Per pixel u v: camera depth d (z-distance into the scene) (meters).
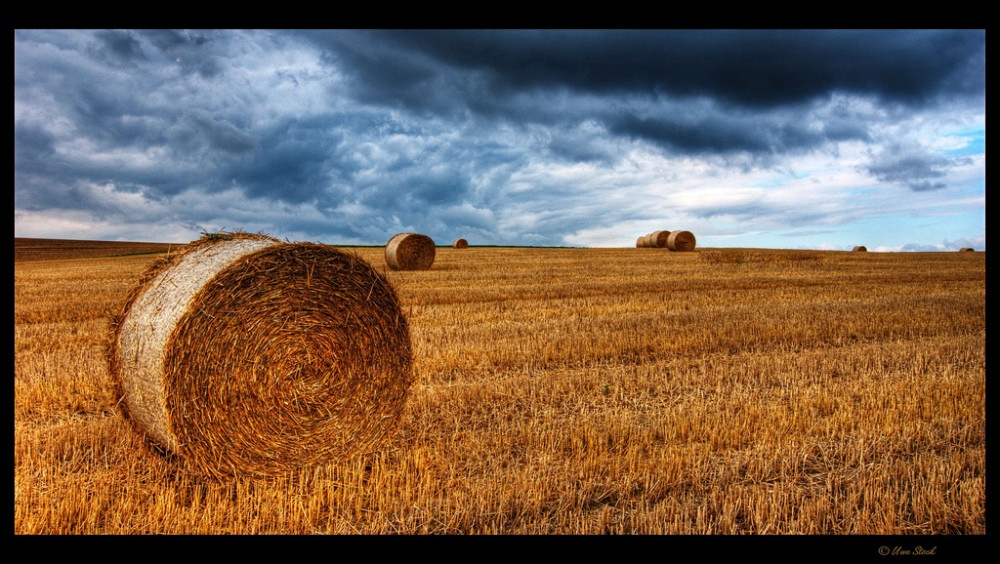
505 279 20.53
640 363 8.55
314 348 5.25
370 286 5.66
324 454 5.30
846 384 7.08
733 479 4.55
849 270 24.69
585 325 11.09
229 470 4.86
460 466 4.86
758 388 7.12
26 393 6.84
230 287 4.86
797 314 12.08
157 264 5.45
